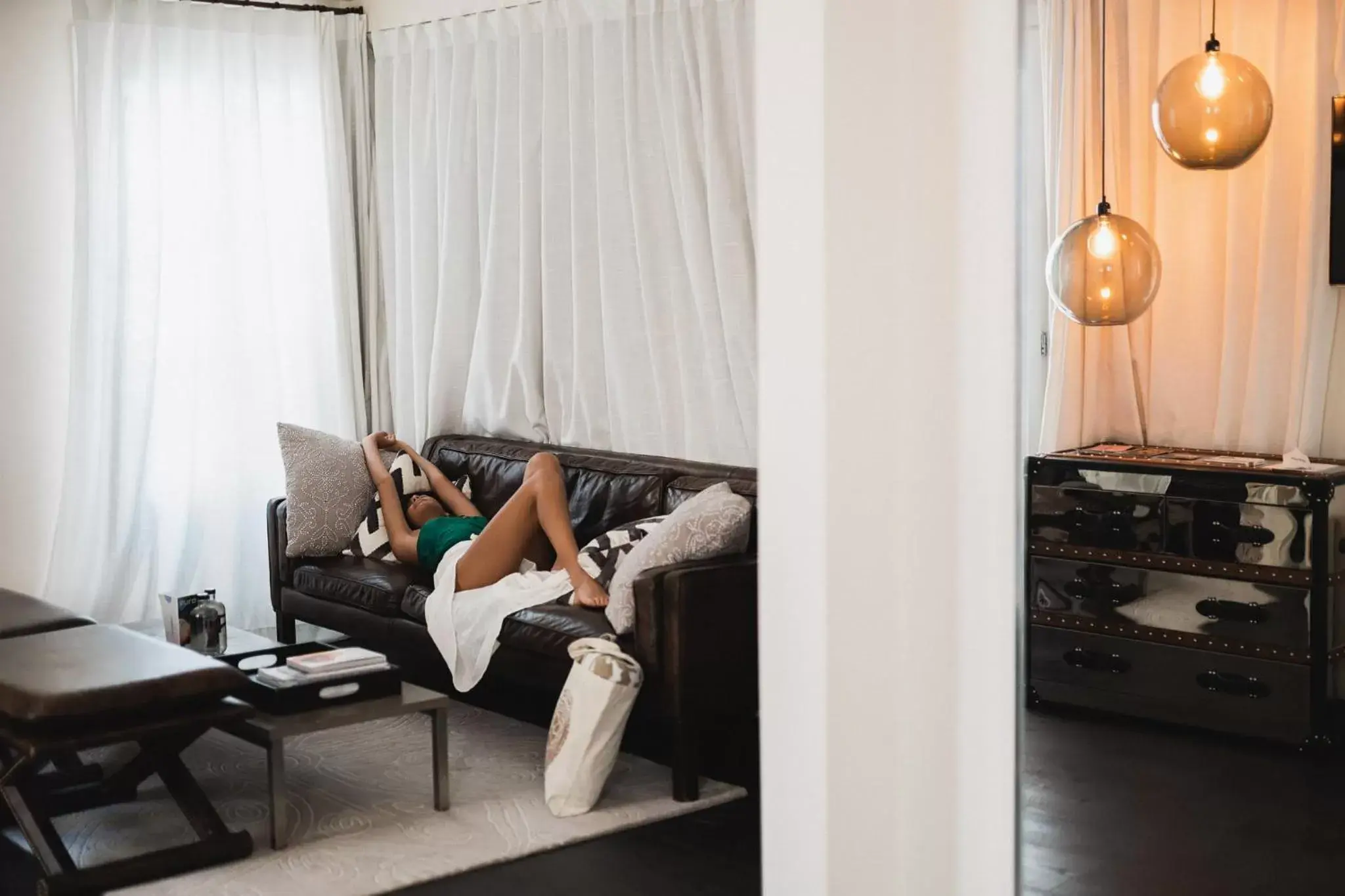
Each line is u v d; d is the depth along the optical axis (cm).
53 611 410
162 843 341
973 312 233
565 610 403
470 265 584
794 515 241
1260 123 189
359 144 624
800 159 237
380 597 467
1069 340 218
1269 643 197
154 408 591
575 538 465
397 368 618
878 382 242
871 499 242
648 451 518
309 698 350
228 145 596
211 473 599
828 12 232
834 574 237
